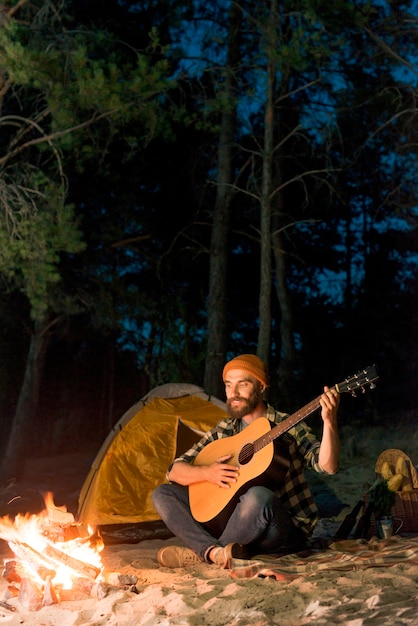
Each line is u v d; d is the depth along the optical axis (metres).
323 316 22.56
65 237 12.58
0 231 12.48
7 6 11.88
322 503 8.42
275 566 4.54
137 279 20.11
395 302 21.95
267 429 5.08
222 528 5.13
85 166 16.12
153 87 11.66
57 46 12.28
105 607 4.03
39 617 4.13
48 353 21.86
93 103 11.62
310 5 13.17
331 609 3.50
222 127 15.23
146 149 17.30
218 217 15.21
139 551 6.08
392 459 6.07
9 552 6.79
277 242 17.28
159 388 8.73
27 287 12.97
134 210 17.86
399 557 4.56
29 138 15.21
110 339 21.69
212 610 3.75
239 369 5.30
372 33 14.37
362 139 16.48
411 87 15.07
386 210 21.14
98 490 7.87
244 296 22.17
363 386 4.61
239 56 15.18
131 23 15.34
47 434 21.75
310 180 18.78
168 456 8.20
